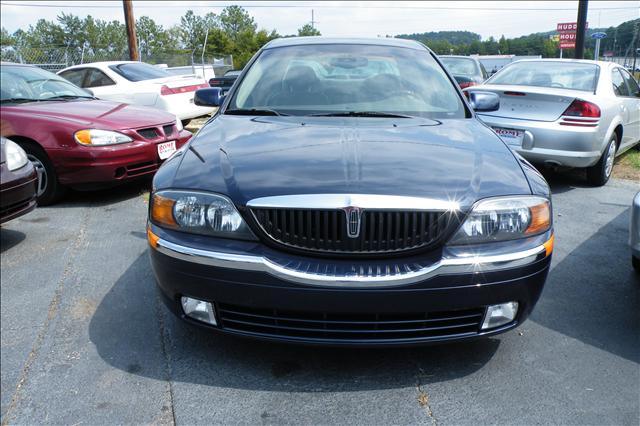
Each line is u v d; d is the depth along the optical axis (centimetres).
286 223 216
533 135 559
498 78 673
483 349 263
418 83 346
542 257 228
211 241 221
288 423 212
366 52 374
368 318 216
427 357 255
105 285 335
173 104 903
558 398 228
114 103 606
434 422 213
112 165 500
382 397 227
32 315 298
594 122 552
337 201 212
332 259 215
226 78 727
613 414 218
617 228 458
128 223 459
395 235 213
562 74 632
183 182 236
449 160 246
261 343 267
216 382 237
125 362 253
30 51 1722
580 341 274
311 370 245
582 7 1614
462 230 218
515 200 227
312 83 341
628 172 691
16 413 219
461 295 215
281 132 279
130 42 1725
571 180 646
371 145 259
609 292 333
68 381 239
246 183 226
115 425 212
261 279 212
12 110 522
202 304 227
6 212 383
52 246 404
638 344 272
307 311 213
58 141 495
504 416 216
